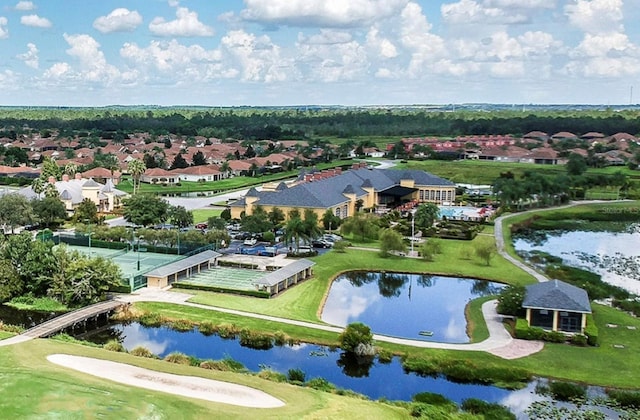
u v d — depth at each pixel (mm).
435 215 149500
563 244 140625
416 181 193125
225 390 59656
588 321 81250
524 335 78438
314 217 136750
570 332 79438
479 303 93188
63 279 92188
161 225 149250
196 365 68250
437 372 69125
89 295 90875
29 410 52406
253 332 79000
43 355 67500
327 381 65625
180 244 124562
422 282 108688
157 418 51969
